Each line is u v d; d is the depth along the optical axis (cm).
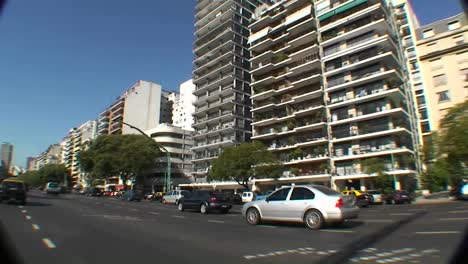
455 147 2736
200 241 891
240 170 4791
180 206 2250
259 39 6875
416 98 6769
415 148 5106
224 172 4934
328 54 5472
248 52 8038
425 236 894
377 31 4969
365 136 4694
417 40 5775
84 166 8106
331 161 5062
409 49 6950
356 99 4884
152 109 10531
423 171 4619
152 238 941
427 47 5556
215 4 8656
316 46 5588
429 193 4159
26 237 917
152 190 8675
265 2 8900
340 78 5247
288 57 6141
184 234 1028
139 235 998
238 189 6650
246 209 1360
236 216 1805
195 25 9156
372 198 3128
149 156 7406
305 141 5534
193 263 637
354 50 5059
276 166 4872
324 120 5297
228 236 984
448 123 2847
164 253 729
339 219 1105
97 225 1238
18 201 2436
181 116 10512
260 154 4862
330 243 844
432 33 5650
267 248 785
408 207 2356
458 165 2984
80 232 1044
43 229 1083
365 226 1180
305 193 1205
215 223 1381
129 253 728
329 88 5291
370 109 4822
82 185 13338
